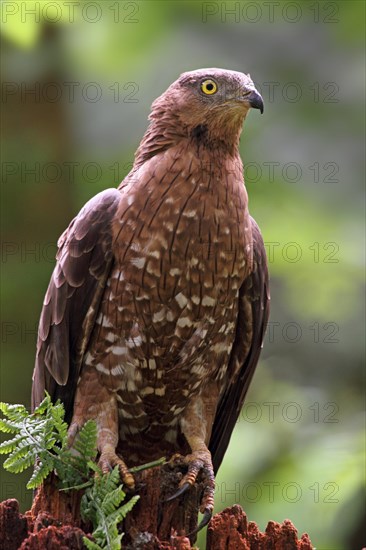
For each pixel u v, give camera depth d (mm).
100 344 9094
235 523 7668
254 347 9734
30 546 7012
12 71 13875
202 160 8844
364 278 14375
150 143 9086
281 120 14594
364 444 13500
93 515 7676
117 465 8094
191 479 8180
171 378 9242
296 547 7688
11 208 14023
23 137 14070
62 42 13711
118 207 8883
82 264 9008
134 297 8883
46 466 7902
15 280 13891
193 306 8945
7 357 13797
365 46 14617
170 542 7480
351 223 14398
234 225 8867
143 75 14297
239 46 14602
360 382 14898
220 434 10016
